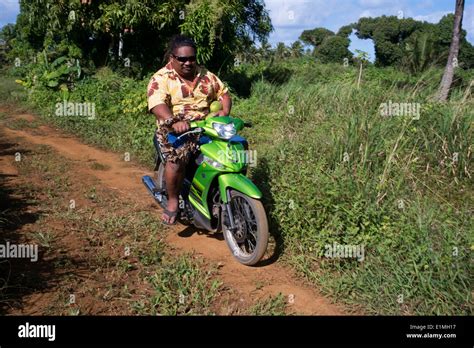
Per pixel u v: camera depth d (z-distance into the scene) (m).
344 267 4.30
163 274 4.13
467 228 4.67
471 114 6.43
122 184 6.78
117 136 9.54
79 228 5.07
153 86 4.59
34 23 18.86
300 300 3.91
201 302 3.78
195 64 4.60
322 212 4.61
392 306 3.73
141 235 5.01
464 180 5.78
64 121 11.21
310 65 18.89
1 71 27.03
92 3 14.15
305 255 4.51
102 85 13.38
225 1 12.23
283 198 4.94
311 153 5.92
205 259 4.57
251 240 4.77
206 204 4.62
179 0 12.91
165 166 4.66
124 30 14.45
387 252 4.17
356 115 6.62
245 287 4.10
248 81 14.20
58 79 14.71
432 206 5.01
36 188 6.31
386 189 5.14
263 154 6.55
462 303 3.67
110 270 4.21
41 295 3.75
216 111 4.34
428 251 4.07
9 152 8.30
